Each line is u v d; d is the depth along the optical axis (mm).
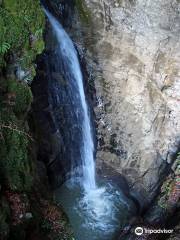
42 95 7988
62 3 8766
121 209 9352
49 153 8359
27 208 6043
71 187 9367
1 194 5812
